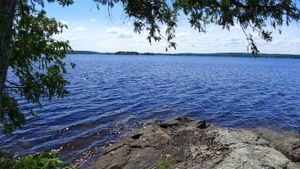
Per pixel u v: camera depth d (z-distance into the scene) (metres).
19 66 7.88
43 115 24.47
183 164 11.12
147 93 38.75
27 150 16.53
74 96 34.72
